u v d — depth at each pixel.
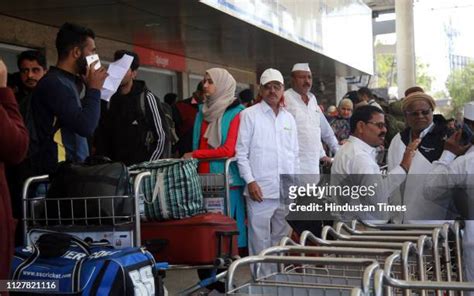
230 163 5.74
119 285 3.43
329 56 14.44
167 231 4.66
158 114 5.75
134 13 8.23
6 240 3.00
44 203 4.04
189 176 4.71
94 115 4.38
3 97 3.08
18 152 3.04
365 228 4.93
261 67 15.95
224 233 4.66
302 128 6.64
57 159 4.43
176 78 13.00
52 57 9.09
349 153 5.24
